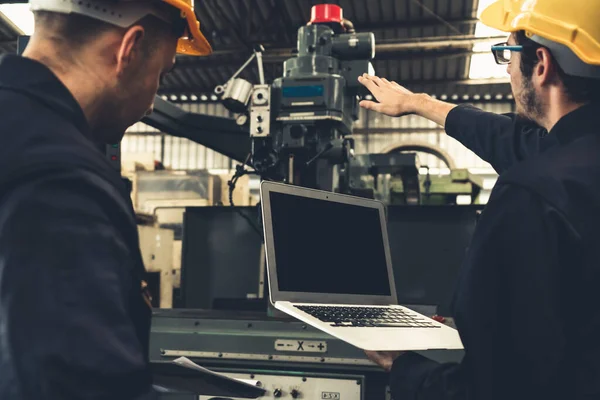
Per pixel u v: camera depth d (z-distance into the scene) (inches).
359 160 106.9
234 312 67.2
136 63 26.4
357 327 38.4
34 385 18.4
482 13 35.4
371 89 56.2
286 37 267.3
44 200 20.0
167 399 49.1
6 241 19.6
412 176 113.3
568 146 28.0
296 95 70.2
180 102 367.6
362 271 50.3
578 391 25.2
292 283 45.0
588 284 25.5
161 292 117.4
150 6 26.1
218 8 245.3
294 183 71.9
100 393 19.3
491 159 48.2
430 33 273.0
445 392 28.2
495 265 26.7
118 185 22.7
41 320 18.9
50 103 22.4
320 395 51.7
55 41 25.0
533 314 25.5
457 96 344.8
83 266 19.8
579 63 28.2
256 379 53.0
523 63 30.3
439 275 84.5
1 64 23.3
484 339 26.3
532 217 26.1
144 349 23.6
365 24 265.3
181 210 155.5
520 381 25.9
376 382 51.9
